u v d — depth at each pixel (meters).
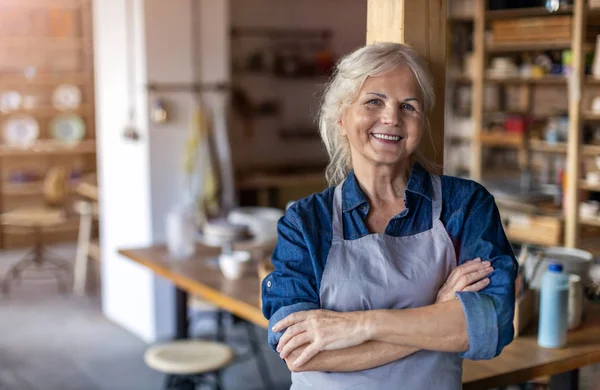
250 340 4.71
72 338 5.44
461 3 6.11
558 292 2.39
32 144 8.53
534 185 6.02
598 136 5.14
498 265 1.76
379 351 1.73
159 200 5.20
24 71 8.52
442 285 1.80
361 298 1.78
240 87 7.59
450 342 1.69
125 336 5.48
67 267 7.50
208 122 5.31
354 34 8.12
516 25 5.58
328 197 1.88
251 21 7.58
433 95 1.83
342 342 1.71
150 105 5.12
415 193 1.84
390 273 1.78
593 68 4.97
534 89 6.21
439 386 1.79
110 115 5.56
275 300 1.83
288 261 1.84
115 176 5.59
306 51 7.89
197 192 5.24
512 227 5.36
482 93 5.88
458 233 1.83
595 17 4.96
